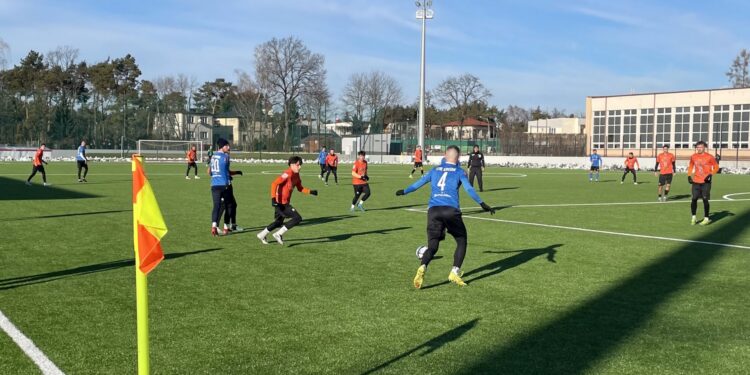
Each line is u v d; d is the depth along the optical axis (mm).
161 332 5629
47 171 36656
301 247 10508
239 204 17984
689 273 8539
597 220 14844
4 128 75812
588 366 4836
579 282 7922
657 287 7656
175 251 10000
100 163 51750
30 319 5996
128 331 5648
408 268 8758
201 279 7906
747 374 4699
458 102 87375
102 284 7535
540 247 10719
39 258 9211
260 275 8188
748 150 58375
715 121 60750
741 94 58781
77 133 79438
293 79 77750
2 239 11008
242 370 4703
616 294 7273
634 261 9438
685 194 24016
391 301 6863
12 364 4762
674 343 5434
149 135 86250
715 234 12516
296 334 5617
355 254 9852
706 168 14047
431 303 6781
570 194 23344
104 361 4852
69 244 10516
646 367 4828
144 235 3361
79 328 5727
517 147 66500
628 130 67688
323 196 21594
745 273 8562
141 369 3373
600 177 37938
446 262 9250
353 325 5918
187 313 6277
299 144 75312
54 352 5047
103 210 15875
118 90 84500
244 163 57594
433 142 69562
